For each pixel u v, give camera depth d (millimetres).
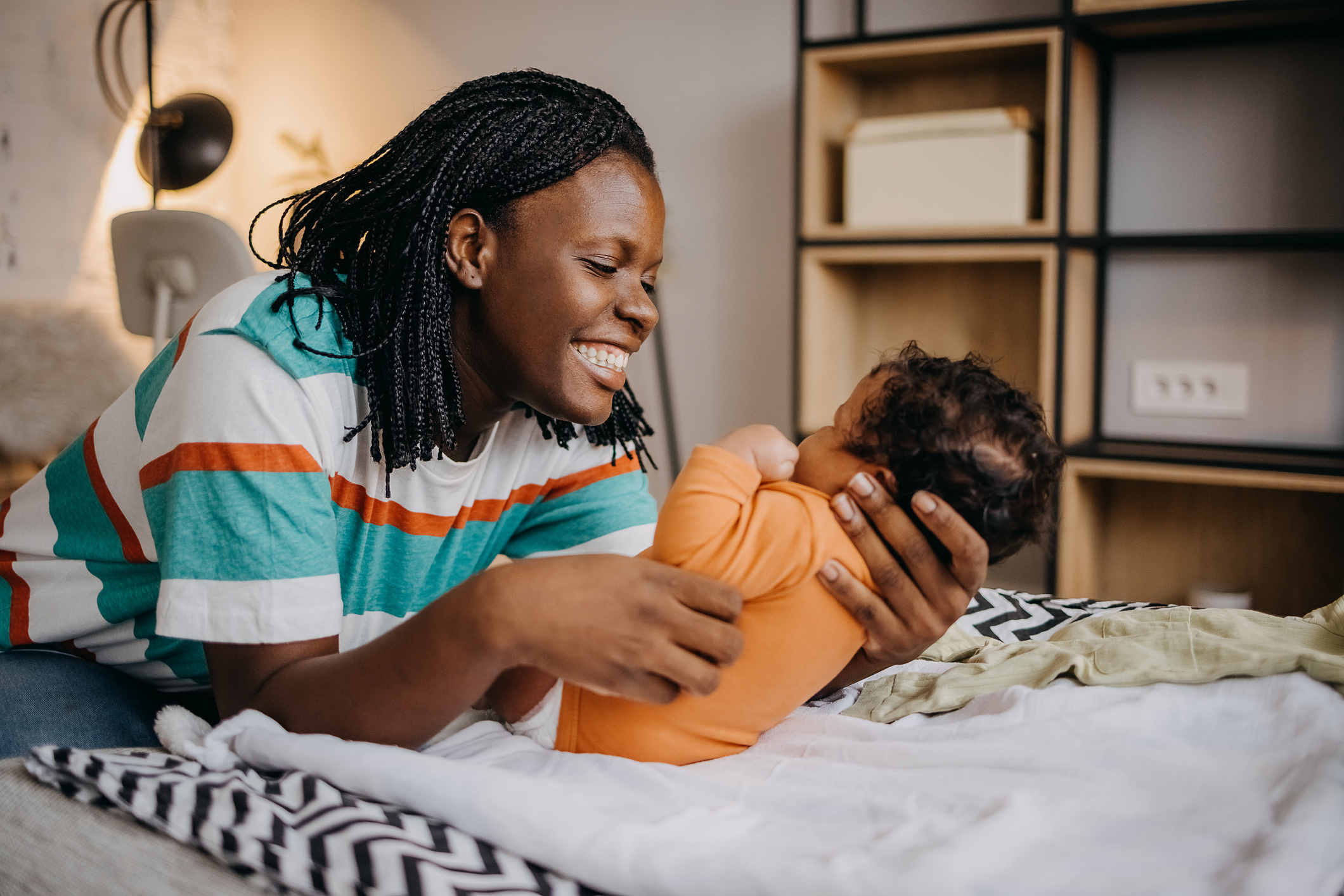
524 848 620
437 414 884
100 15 3361
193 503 781
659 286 2803
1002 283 2299
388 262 864
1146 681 787
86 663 983
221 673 792
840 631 786
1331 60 1971
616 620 666
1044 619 1085
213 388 792
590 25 2871
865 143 2150
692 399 2795
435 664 685
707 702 790
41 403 2477
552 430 1026
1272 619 868
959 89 2291
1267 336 2090
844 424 857
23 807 723
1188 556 2191
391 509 932
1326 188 2000
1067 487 2014
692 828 640
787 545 763
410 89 3279
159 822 659
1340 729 693
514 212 837
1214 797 641
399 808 673
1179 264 2154
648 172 879
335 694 729
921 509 740
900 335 2420
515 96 868
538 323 849
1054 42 1944
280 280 850
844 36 2332
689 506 782
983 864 558
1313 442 2068
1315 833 581
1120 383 2240
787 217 2609
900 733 773
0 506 1054
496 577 677
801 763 744
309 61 3484
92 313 2766
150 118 2777
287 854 607
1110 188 2203
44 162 3266
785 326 2637
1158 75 2129
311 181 3408
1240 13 1821
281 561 775
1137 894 541
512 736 864
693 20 2701
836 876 552
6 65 3160
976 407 785
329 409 832
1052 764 686
